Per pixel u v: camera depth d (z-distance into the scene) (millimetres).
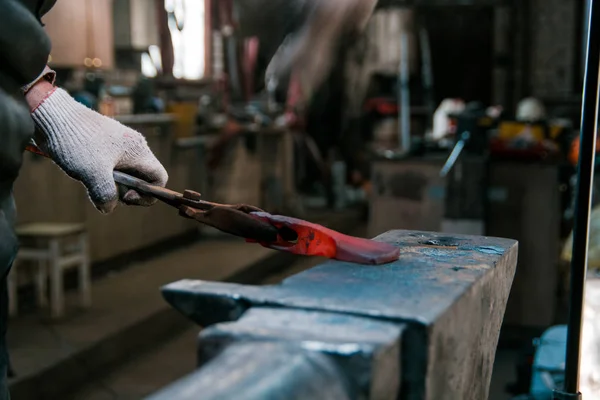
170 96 7863
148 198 1732
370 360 860
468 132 4883
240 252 7086
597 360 2330
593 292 2520
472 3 11719
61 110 1714
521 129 5605
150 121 6457
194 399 751
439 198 5062
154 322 5020
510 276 1479
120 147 1743
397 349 929
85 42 6113
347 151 11836
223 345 917
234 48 9195
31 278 5094
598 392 2307
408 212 5160
